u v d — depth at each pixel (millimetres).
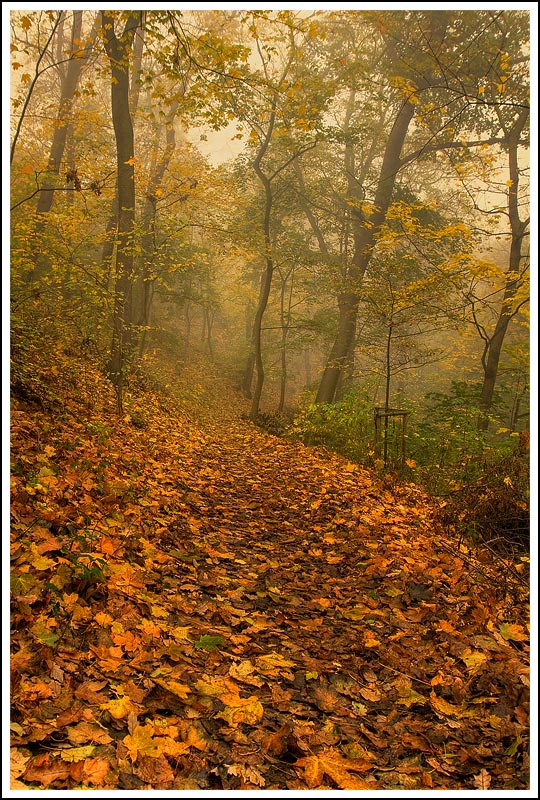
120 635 2455
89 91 8609
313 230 22500
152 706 2066
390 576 4055
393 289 10031
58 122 11297
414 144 20000
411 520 5738
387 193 16562
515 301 9094
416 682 2639
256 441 12562
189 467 7590
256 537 5062
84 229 13648
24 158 12430
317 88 14578
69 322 10656
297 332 24922
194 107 8648
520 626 3119
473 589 3879
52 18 5543
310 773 1866
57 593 2531
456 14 13109
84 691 2004
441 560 4492
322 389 16312
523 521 5156
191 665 2484
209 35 7523
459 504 5453
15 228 9773
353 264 16375
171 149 16094
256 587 3836
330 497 6477
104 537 3311
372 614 3439
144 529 4074
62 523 3137
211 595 3529
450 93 14641
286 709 2295
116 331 9922
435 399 10938
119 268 10297
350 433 10547
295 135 15484
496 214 12164
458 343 19391
